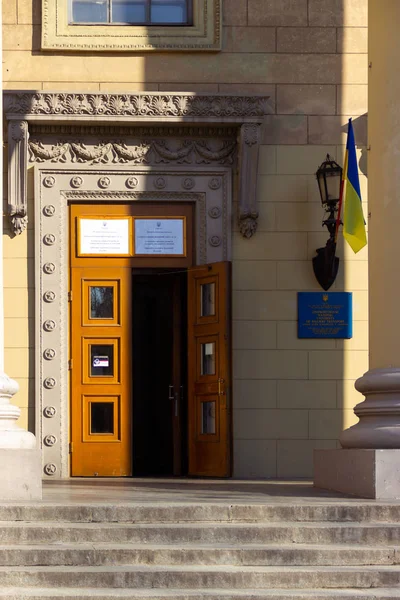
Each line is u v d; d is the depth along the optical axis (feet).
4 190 41.34
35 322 41.50
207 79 42.60
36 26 42.32
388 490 28.60
